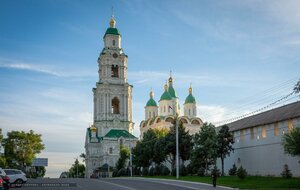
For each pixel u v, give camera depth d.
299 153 43.66
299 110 54.06
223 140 68.44
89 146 155.25
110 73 158.75
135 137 152.00
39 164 118.12
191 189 43.38
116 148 149.12
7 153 124.44
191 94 167.38
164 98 161.12
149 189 43.34
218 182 52.69
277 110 63.19
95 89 162.38
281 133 56.38
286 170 52.69
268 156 59.22
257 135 62.69
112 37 162.38
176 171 72.50
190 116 162.75
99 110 156.25
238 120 77.25
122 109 157.50
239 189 42.91
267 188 42.53
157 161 91.62
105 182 61.22
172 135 83.94
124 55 161.25
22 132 126.56
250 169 63.94
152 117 159.00
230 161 71.19
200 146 71.06
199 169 71.19
